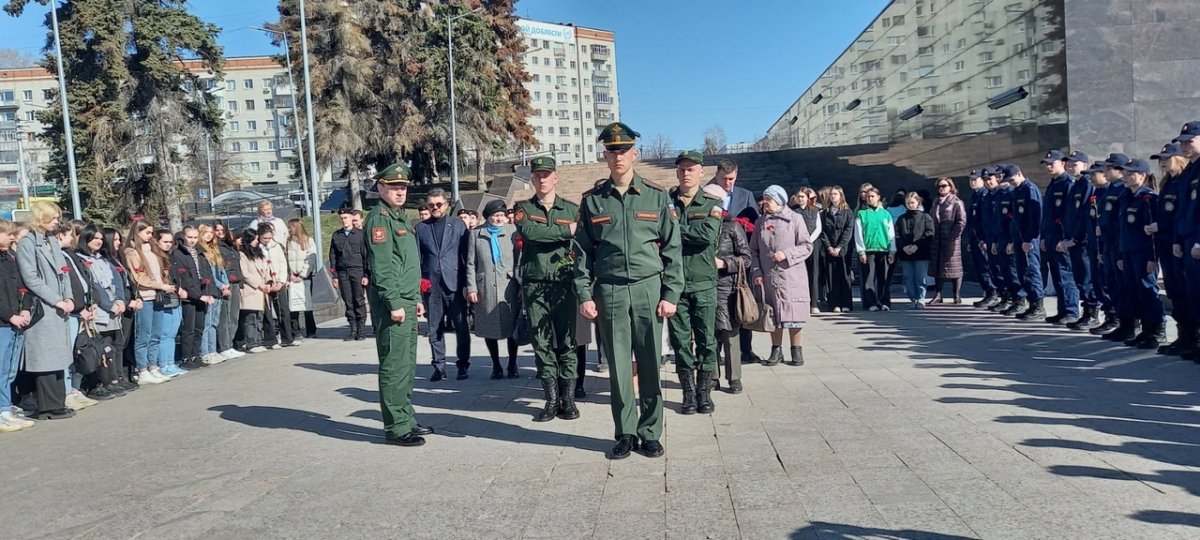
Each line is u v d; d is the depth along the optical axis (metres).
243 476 5.52
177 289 10.12
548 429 6.52
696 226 6.63
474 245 8.67
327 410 7.60
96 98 31.58
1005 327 10.97
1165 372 7.47
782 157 38.75
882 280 14.03
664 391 7.92
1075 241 10.23
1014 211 11.70
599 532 4.20
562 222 6.72
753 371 8.66
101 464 6.00
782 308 8.69
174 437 6.74
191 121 34.81
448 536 4.23
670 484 4.93
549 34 118.12
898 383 7.58
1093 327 10.12
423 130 40.22
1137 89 13.13
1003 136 15.80
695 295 6.72
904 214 14.10
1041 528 3.98
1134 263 8.80
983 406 6.50
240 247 12.02
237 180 77.38
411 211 37.22
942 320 12.09
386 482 5.23
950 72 18.58
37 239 7.64
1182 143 7.77
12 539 4.50
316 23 39.09
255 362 11.07
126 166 33.09
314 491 5.11
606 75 127.75
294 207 47.88
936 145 19.61
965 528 4.02
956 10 18.20
